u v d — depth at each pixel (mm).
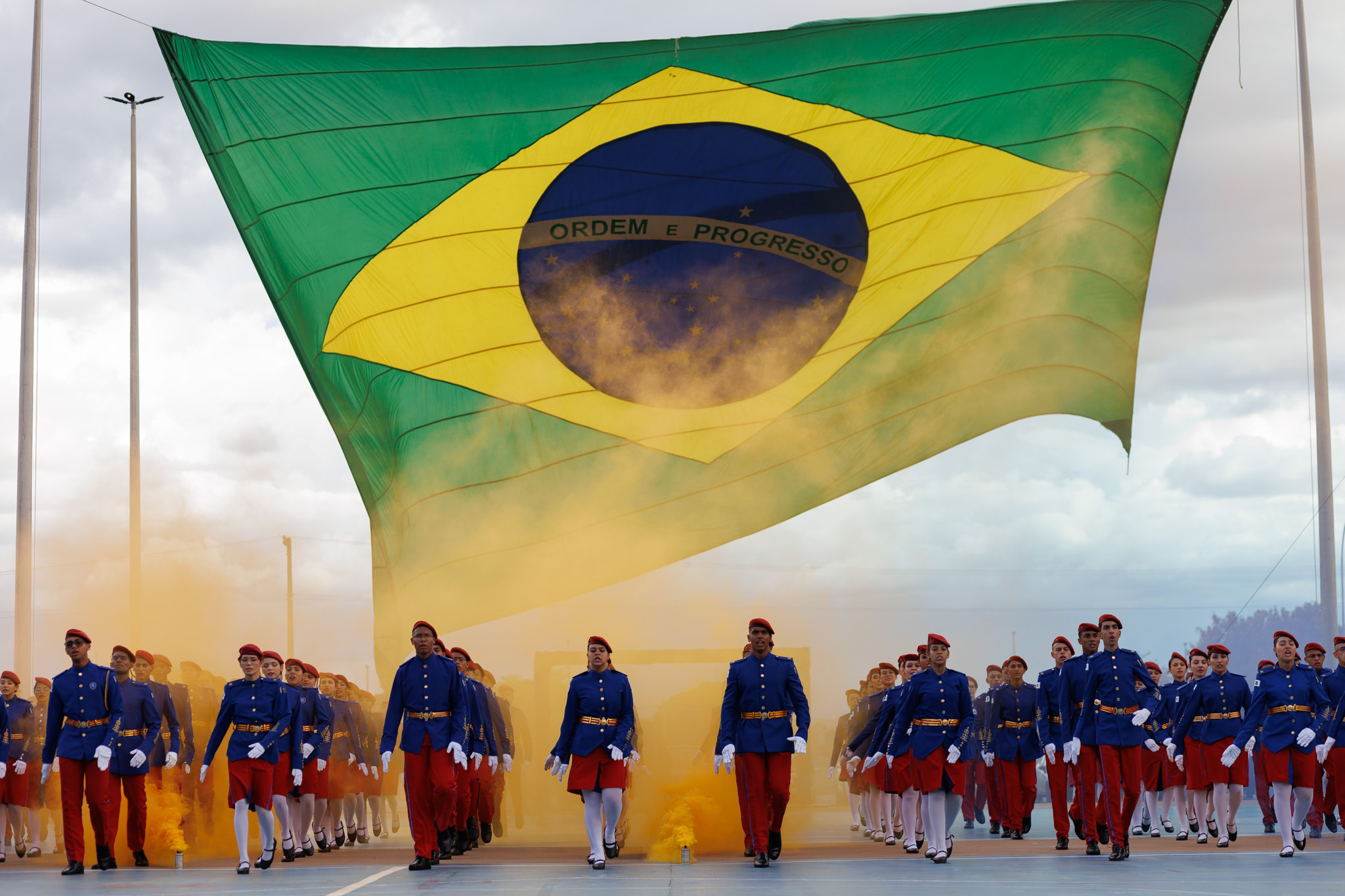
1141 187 15602
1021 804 16109
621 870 11367
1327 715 13086
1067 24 15539
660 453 15680
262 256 15406
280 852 14844
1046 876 10391
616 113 15625
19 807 15484
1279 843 14852
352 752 15953
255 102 15328
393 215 15430
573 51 15562
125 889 10242
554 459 15594
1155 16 15383
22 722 15305
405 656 15320
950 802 12688
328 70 15414
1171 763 15797
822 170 15688
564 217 15594
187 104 15297
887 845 15039
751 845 12672
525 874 10969
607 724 11945
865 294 15711
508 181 15562
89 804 12891
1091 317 15734
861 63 15672
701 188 15680
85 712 12883
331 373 15453
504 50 15547
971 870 11102
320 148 15398
